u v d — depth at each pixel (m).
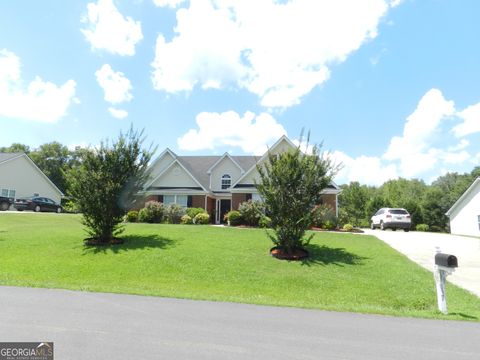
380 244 17.50
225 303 7.97
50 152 66.88
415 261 14.27
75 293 8.41
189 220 26.61
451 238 21.72
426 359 4.79
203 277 11.75
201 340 5.28
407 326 6.50
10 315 6.30
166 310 7.07
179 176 32.78
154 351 4.75
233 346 5.07
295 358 4.69
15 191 44.03
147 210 26.62
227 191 33.50
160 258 13.70
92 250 14.83
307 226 14.41
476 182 29.95
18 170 44.59
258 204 16.17
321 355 4.84
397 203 54.12
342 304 8.93
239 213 25.23
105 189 15.72
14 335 5.25
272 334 5.71
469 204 31.38
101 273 12.03
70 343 4.97
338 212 28.72
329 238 18.88
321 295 10.07
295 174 14.25
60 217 29.58
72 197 16.27
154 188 32.53
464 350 5.19
